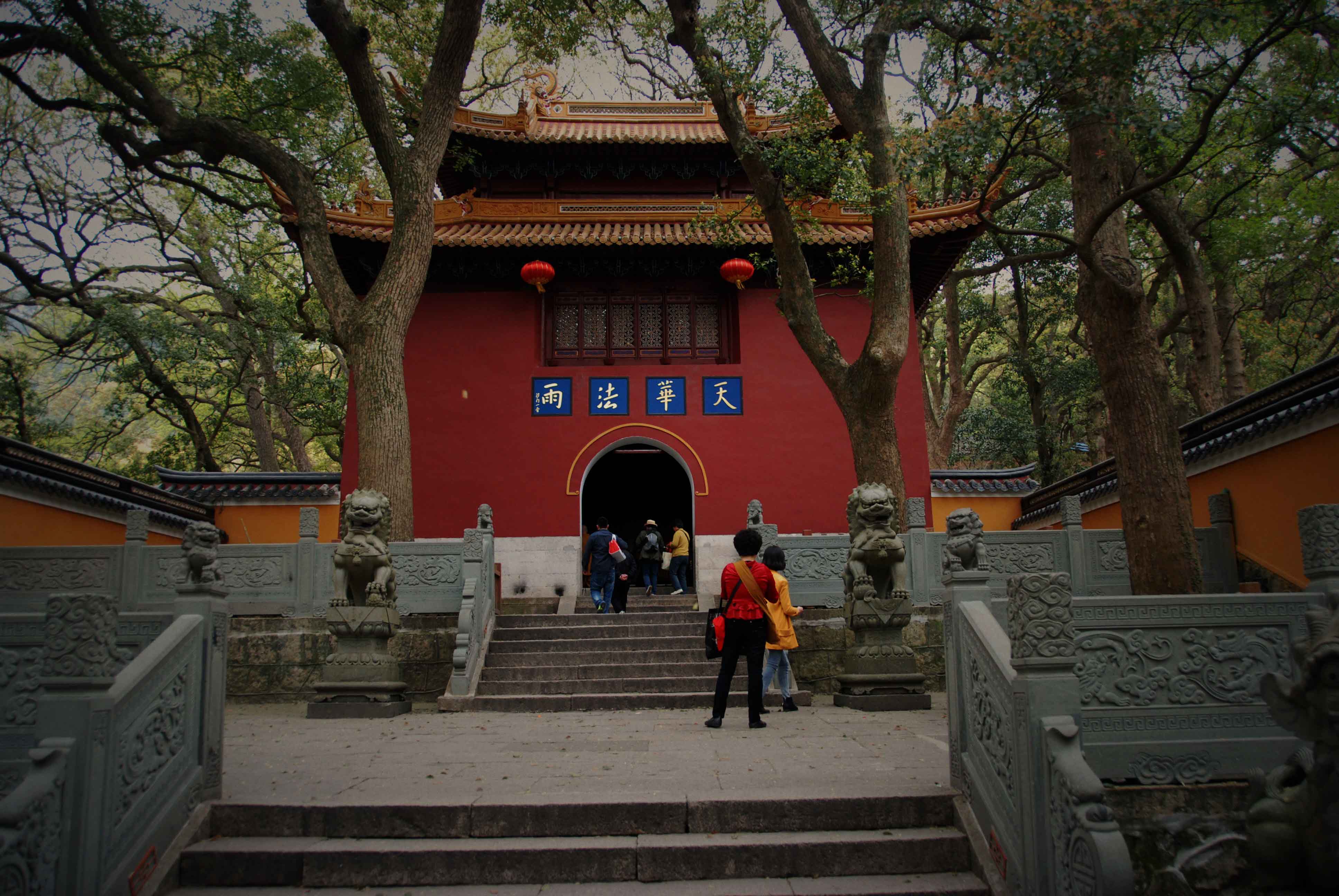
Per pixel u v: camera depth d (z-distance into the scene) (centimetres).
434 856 419
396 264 1201
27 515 1243
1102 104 779
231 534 1716
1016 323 2472
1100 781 327
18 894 331
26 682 438
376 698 881
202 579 476
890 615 912
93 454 2227
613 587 1382
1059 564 1071
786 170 1098
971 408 3092
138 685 400
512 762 574
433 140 1248
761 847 420
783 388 1642
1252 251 1534
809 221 1187
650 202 1697
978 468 2741
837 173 1094
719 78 1087
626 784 493
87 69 1275
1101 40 742
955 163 842
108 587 1027
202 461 2005
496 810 446
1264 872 377
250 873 419
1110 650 435
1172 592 797
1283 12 731
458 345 1638
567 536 1573
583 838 438
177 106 1438
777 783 488
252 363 2070
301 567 1073
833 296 1672
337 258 1567
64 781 360
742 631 737
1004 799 393
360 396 1153
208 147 1345
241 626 1026
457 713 902
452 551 1068
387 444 1136
